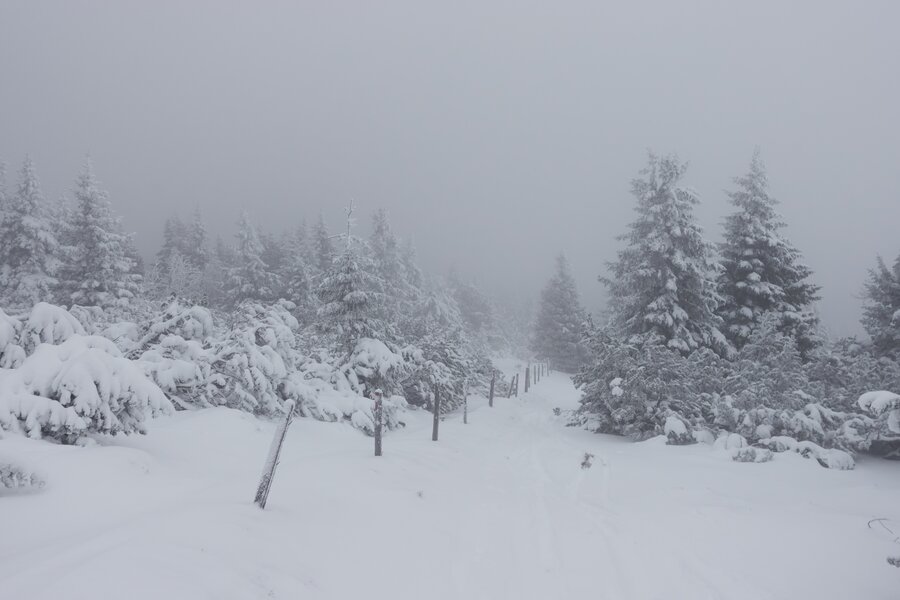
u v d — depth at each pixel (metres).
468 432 14.82
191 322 11.77
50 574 3.22
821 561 5.21
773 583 4.84
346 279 16.55
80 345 6.77
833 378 14.73
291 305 14.23
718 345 19.08
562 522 6.71
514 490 8.49
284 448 8.88
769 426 11.09
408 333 27.00
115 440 7.10
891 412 6.02
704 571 5.13
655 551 5.66
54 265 29.56
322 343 17.47
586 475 9.73
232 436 8.57
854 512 6.79
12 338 7.43
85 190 26.44
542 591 4.73
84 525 4.48
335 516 5.57
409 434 13.70
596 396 15.85
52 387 6.15
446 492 7.61
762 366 13.82
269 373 10.95
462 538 5.96
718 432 12.80
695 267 18.27
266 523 4.76
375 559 4.86
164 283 36.44
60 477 5.11
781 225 20.88
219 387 10.73
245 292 37.66
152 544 3.72
